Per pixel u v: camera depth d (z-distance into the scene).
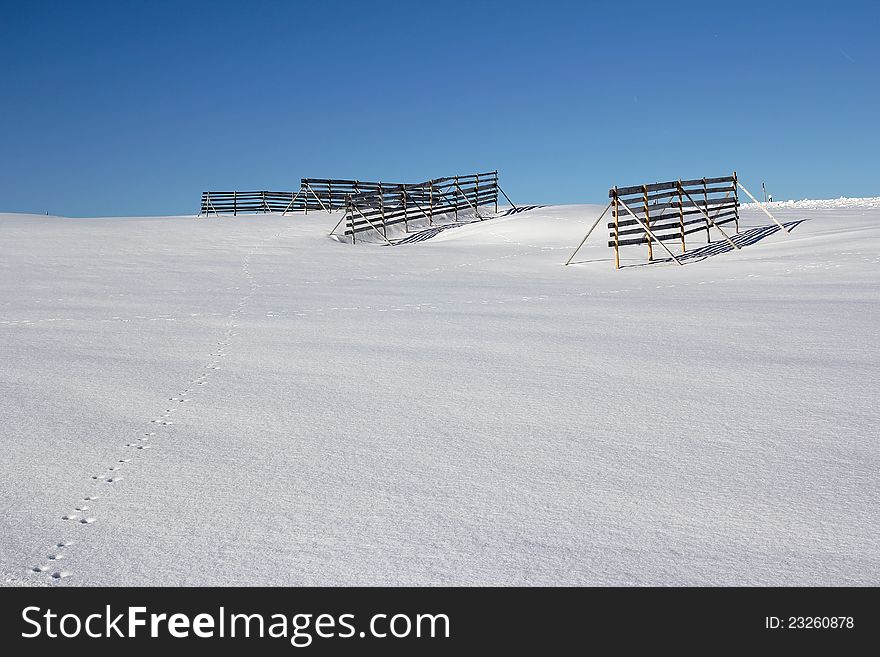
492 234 25.09
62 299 12.78
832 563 2.92
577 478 3.88
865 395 5.36
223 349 7.95
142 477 4.00
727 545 3.08
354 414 5.24
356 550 3.13
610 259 18.64
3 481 3.95
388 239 27.05
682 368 6.49
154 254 20.70
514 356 7.28
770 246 17.69
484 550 3.10
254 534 3.29
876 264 13.44
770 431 4.60
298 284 15.14
